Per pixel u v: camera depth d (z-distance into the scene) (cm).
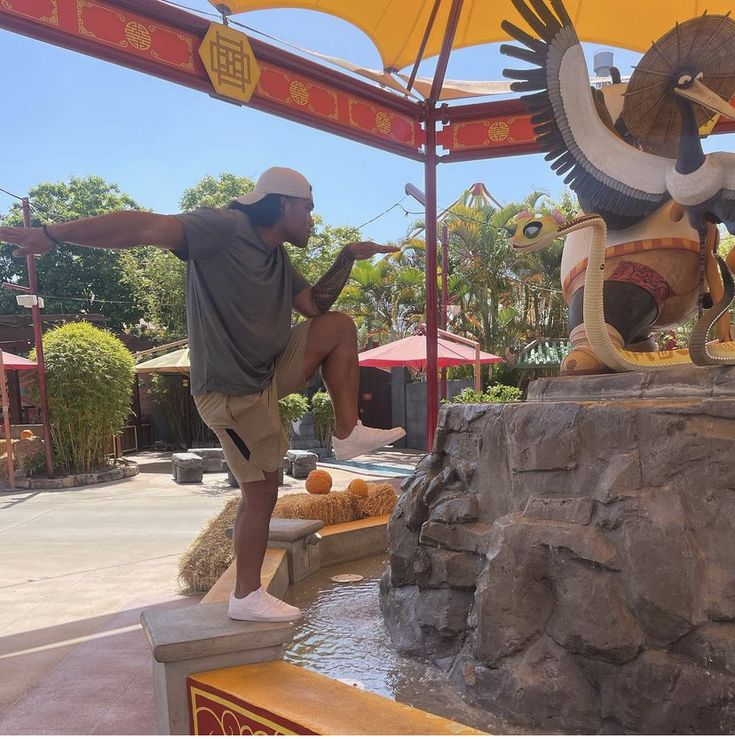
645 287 334
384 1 646
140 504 1030
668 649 234
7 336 2017
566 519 260
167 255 2439
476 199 2053
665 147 335
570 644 246
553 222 308
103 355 1380
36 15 449
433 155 717
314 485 586
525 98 338
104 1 479
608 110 356
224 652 247
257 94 570
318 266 2183
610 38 725
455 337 1320
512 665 256
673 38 309
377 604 400
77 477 1295
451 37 634
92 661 389
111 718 312
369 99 661
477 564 300
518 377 1953
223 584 377
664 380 282
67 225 216
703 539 238
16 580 589
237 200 257
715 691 222
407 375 2034
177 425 2106
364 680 291
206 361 248
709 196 304
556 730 242
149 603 507
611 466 257
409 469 1408
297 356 264
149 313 2597
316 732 191
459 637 301
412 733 189
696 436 243
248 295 245
